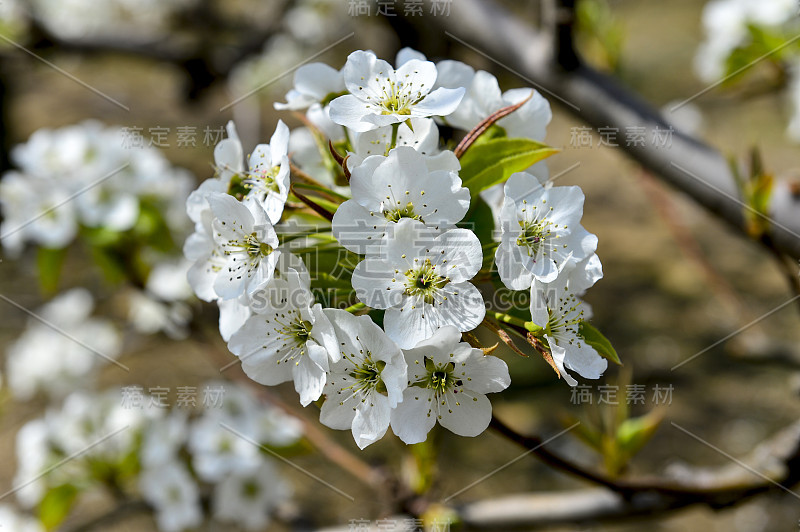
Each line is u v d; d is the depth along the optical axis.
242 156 0.52
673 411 1.56
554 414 1.44
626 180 2.21
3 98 1.45
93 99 2.19
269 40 1.25
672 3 3.02
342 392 0.50
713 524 1.35
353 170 0.49
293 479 1.36
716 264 1.97
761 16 0.80
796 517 1.33
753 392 1.61
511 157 0.51
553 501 0.65
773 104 2.19
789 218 0.62
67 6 1.42
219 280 0.50
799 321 1.73
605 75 0.66
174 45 1.22
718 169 0.64
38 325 1.23
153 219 0.85
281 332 0.51
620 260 2.00
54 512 0.84
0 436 1.45
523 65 0.67
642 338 1.75
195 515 0.85
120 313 1.54
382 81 0.50
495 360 0.49
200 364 1.57
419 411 0.50
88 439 0.85
